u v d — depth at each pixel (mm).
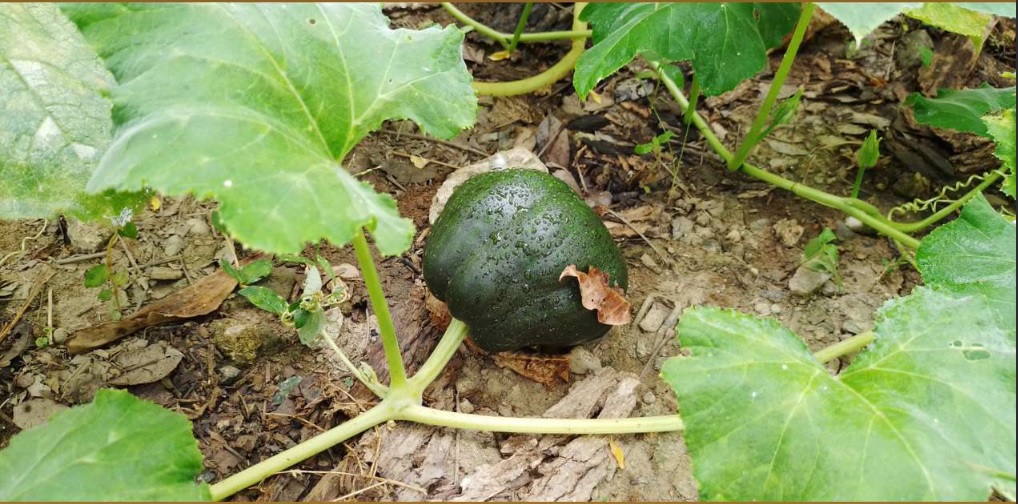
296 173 338
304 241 316
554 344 527
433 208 633
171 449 373
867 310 590
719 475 366
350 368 488
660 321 580
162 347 532
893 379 386
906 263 629
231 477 449
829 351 505
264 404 517
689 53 552
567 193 528
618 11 593
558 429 471
